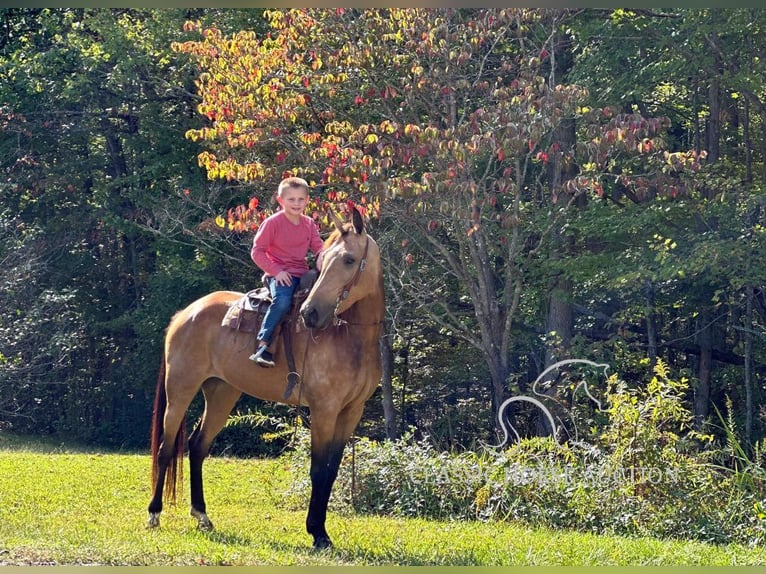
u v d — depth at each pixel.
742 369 23.12
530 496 10.85
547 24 17.86
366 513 11.45
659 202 18.19
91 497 11.21
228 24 23.53
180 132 25.98
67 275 28.03
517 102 14.75
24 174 27.41
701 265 16.89
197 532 8.69
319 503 8.22
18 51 26.89
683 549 8.70
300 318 8.27
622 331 19.44
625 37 18.11
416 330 23.94
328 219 14.34
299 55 16.12
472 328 22.78
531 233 17.91
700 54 18.03
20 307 24.62
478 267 17.00
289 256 8.49
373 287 8.10
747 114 21.56
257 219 15.04
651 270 17.83
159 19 24.67
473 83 16.64
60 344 24.75
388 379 21.59
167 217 23.45
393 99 16.97
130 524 9.12
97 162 28.16
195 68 23.34
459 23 16.53
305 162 15.63
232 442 26.19
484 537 9.18
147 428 28.75
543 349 22.02
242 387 8.84
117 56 25.17
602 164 15.15
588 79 18.36
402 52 16.55
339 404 8.15
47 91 26.53
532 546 8.51
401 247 17.89
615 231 17.89
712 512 10.12
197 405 27.39
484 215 16.78
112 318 29.61
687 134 23.62
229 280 27.06
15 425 29.06
